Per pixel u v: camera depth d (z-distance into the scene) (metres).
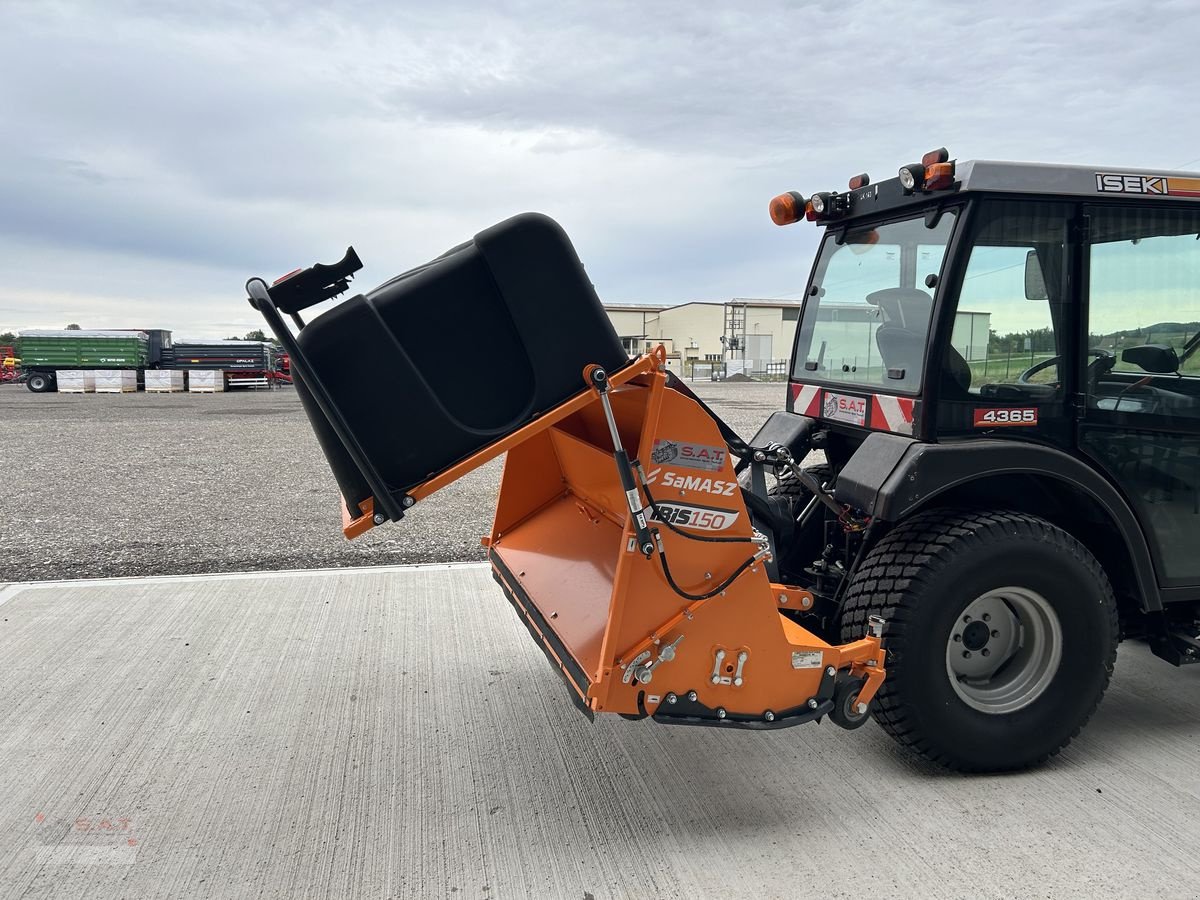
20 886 2.35
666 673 2.55
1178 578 3.17
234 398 25.62
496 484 9.30
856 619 2.93
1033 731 2.91
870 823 2.67
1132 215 3.02
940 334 2.88
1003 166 2.84
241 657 4.05
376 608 4.77
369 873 2.42
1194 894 2.29
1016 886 2.33
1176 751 3.14
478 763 3.07
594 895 2.32
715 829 2.64
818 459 7.96
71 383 28.61
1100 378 3.03
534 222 2.33
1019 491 3.21
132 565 5.58
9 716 3.40
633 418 2.69
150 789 2.87
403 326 2.31
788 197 3.57
